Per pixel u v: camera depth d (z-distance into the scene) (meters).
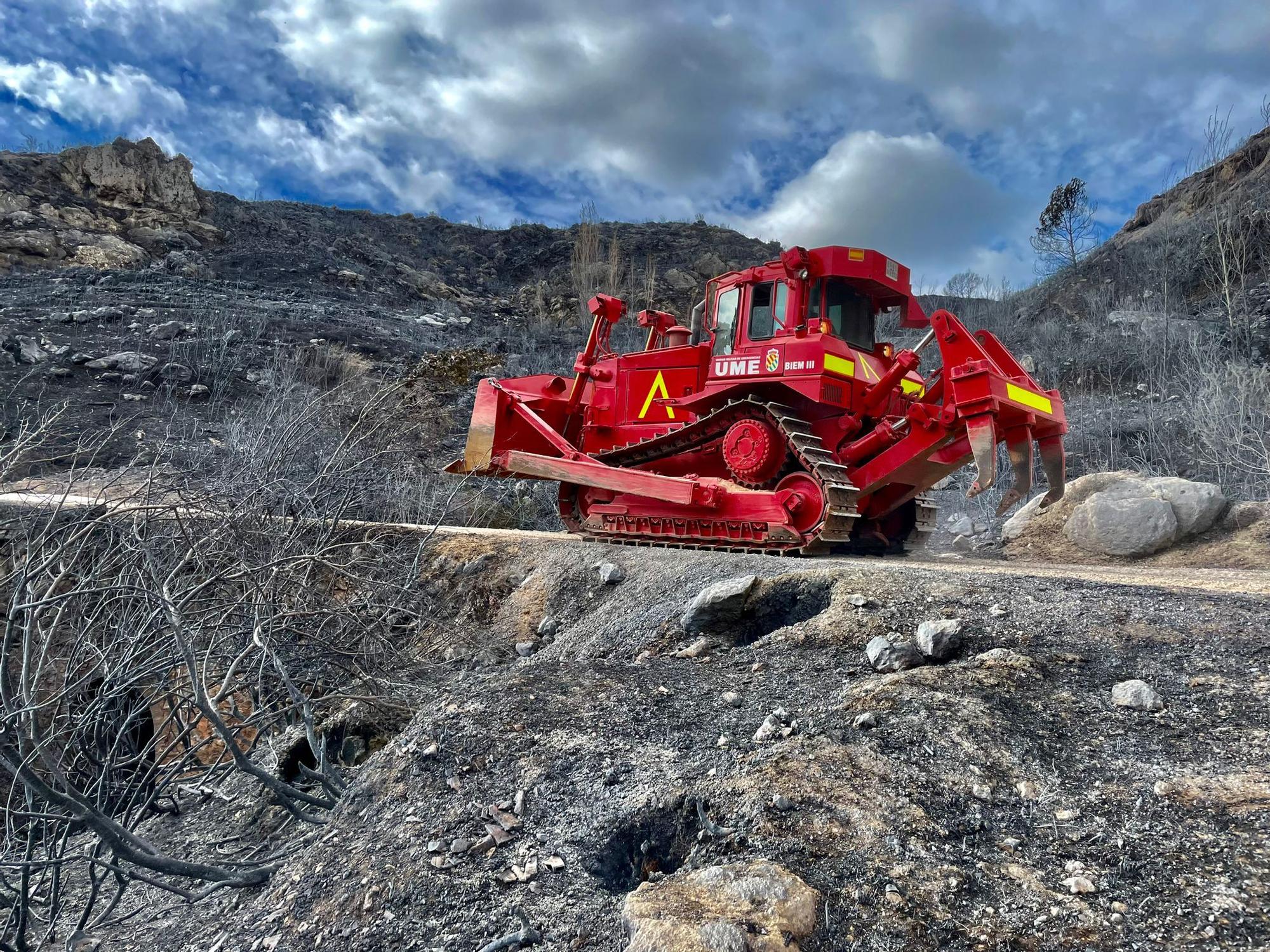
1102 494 9.16
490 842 3.26
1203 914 2.30
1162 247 25.56
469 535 9.72
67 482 5.91
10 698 3.71
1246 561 7.91
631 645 5.74
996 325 25.92
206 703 4.08
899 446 7.70
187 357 20.44
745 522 7.98
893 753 3.30
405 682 6.12
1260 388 13.05
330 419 13.09
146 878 3.68
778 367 8.21
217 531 5.88
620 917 2.56
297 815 4.39
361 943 2.89
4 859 3.96
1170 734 3.27
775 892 2.51
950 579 5.30
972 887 2.55
